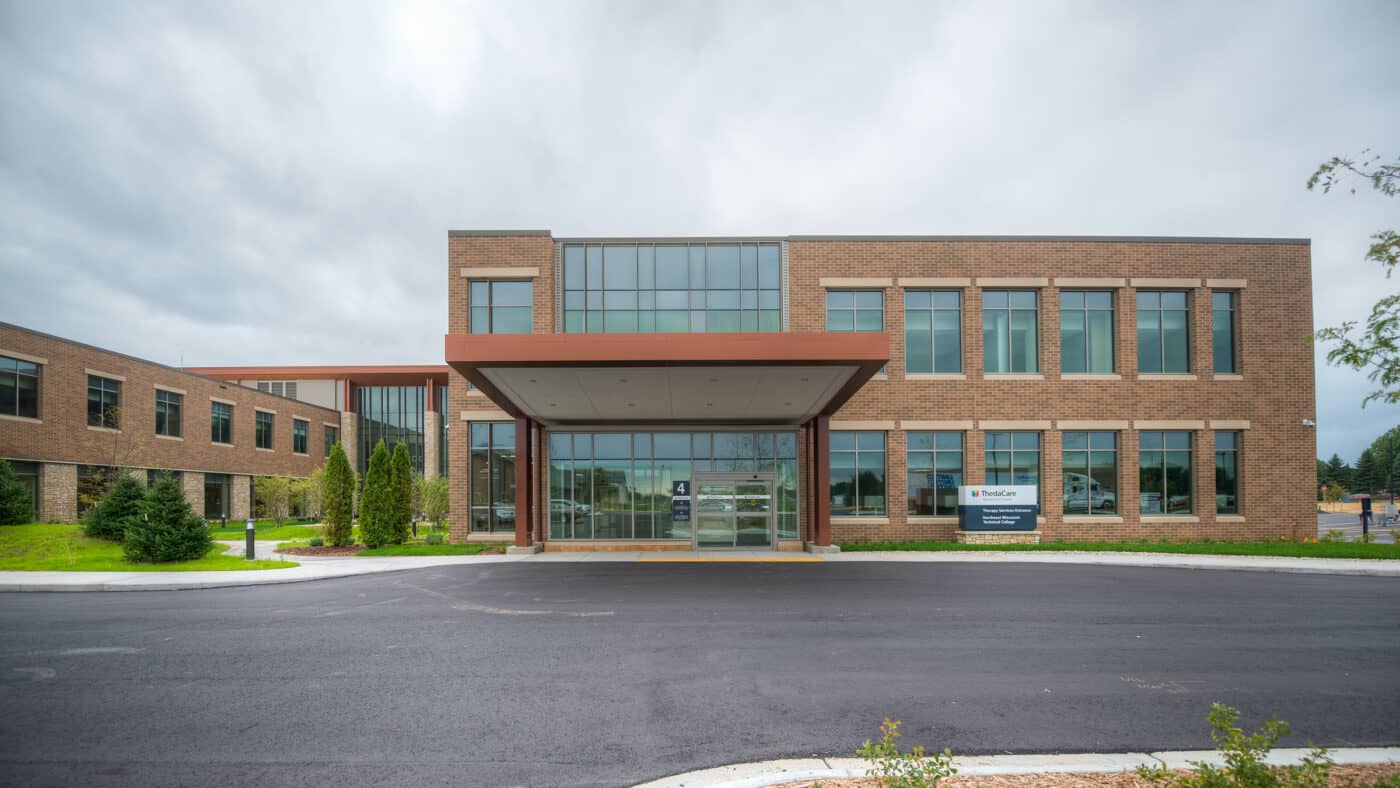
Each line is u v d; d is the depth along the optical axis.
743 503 22.02
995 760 5.47
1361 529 37.91
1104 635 9.84
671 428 22.30
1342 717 6.59
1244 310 22.88
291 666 8.26
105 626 10.55
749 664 8.30
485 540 22.56
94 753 5.79
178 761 5.63
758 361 14.59
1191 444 22.77
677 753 5.71
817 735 6.08
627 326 22.77
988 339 22.94
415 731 6.22
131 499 21.70
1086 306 23.05
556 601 12.47
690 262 23.02
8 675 7.95
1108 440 22.72
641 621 10.74
